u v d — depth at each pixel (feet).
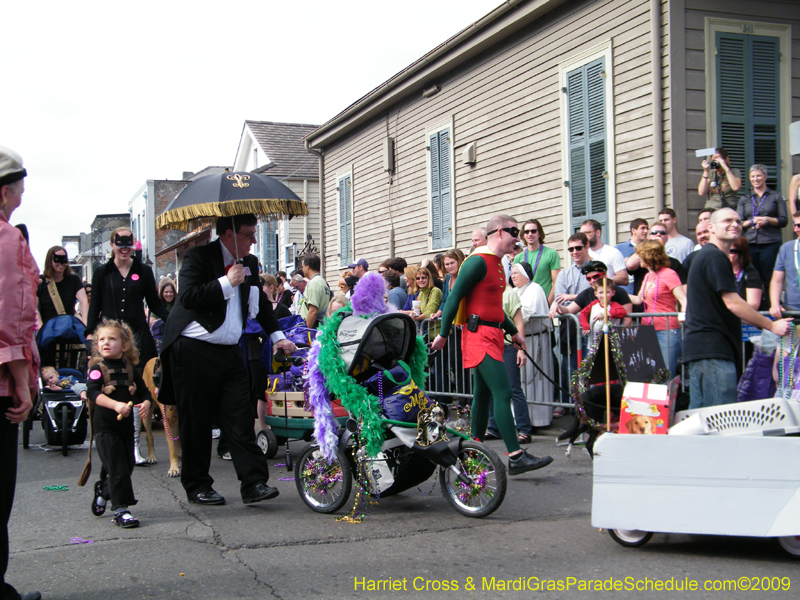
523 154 38.14
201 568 12.54
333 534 14.52
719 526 12.59
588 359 17.48
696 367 16.05
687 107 28.94
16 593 10.36
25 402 10.00
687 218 28.76
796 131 22.80
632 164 30.83
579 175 34.06
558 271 29.14
